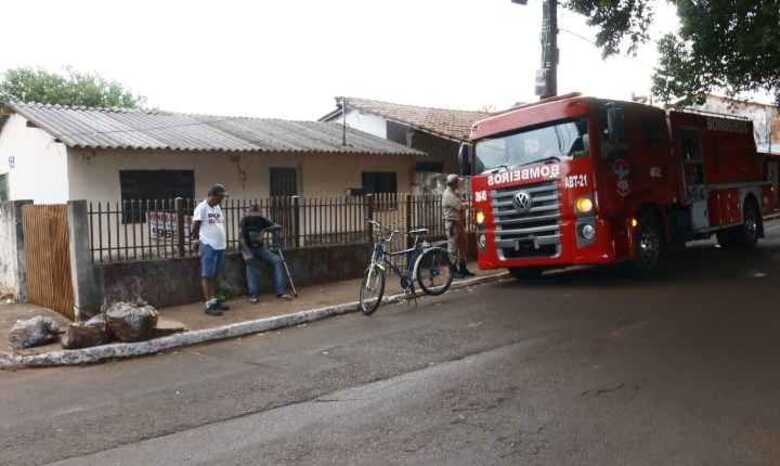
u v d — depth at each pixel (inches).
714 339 260.4
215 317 358.3
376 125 842.8
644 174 433.7
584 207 393.7
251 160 644.7
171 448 176.2
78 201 358.9
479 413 190.5
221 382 241.3
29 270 417.7
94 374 268.8
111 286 368.8
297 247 460.1
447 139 776.3
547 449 162.6
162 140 564.1
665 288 384.8
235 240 436.5
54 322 322.7
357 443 172.6
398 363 251.9
